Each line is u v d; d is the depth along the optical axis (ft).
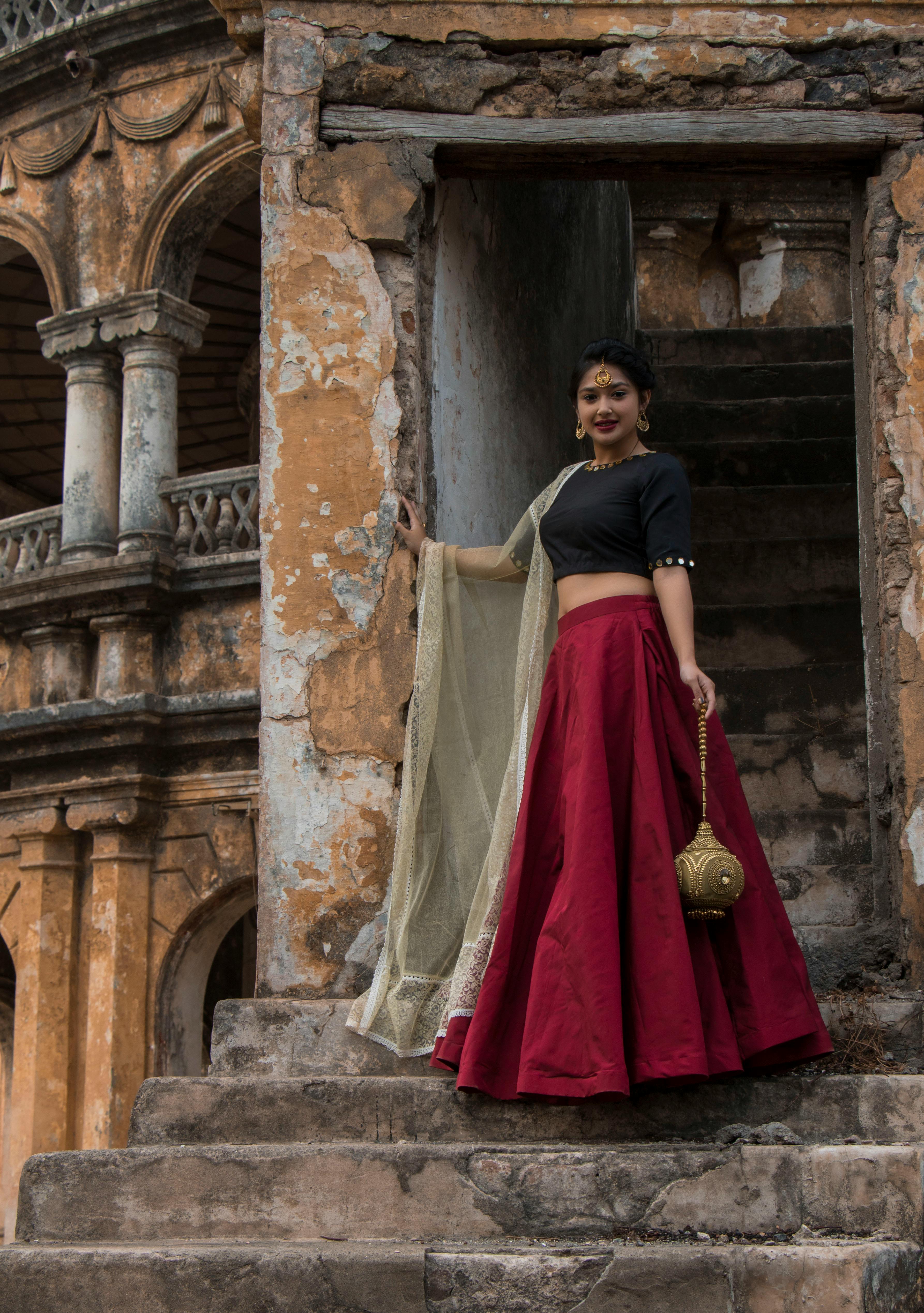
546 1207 9.02
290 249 12.96
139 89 34.86
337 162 13.06
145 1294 8.34
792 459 25.54
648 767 9.91
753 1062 9.70
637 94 13.24
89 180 35.37
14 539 35.70
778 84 13.26
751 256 39.14
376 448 12.66
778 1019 9.59
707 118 13.17
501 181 16.62
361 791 12.12
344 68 13.20
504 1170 9.15
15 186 36.55
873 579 13.08
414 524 12.42
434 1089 9.95
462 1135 9.81
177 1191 9.40
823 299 38.60
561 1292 8.07
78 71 34.71
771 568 22.04
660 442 26.32
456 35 13.29
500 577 12.31
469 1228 9.07
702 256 39.63
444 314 14.02
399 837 11.62
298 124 13.12
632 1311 8.01
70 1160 9.59
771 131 13.15
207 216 34.88
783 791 18.04
